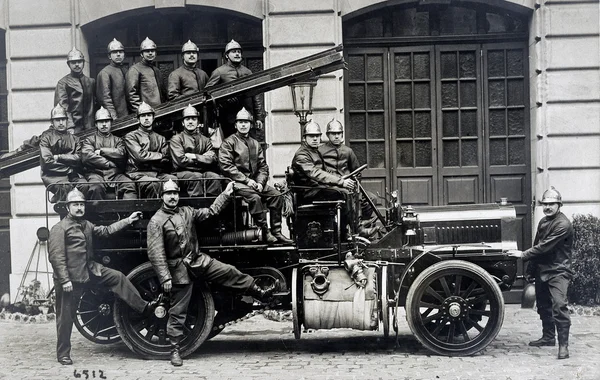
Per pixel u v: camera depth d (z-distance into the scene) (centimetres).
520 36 1216
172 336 810
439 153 1222
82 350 900
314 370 766
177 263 812
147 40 1005
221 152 871
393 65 1226
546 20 1161
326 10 1168
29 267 1164
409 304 817
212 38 1238
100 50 1235
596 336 916
